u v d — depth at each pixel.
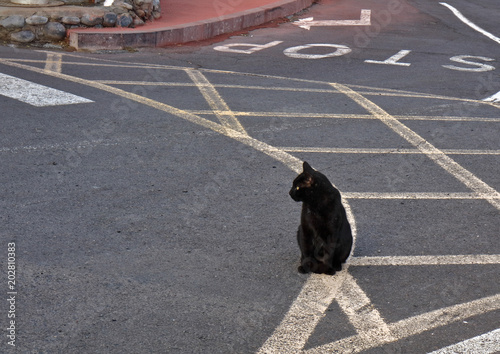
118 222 5.91
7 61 12.22
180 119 9.23
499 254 5.68
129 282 4.89
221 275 5.08
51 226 5.74
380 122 9.74
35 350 4.04
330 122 9.58
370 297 4.88
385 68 13.89
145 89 10.84
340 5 22.20
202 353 4.10
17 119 8.67
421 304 4.80
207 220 6.06
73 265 5.10
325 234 4.97
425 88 12.29
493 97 11.83
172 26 15.52
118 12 15.16
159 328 4.34
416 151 8.48
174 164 7.46
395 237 5.93
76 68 12.09
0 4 14.51
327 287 4.99
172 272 5.08
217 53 14.62
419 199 6.87
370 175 7.50
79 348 4.09
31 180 6.72
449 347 4.27
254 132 8.85
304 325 4.47
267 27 18.20
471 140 9.10
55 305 4.54
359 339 4.33
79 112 9.21
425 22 20.14
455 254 5.64
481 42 17.62
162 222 5.96
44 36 14.14
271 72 12.95
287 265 5.30
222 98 10.59
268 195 6.75
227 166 7.50
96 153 7.63
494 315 4.68
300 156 7.99
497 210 6.69
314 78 12.63
